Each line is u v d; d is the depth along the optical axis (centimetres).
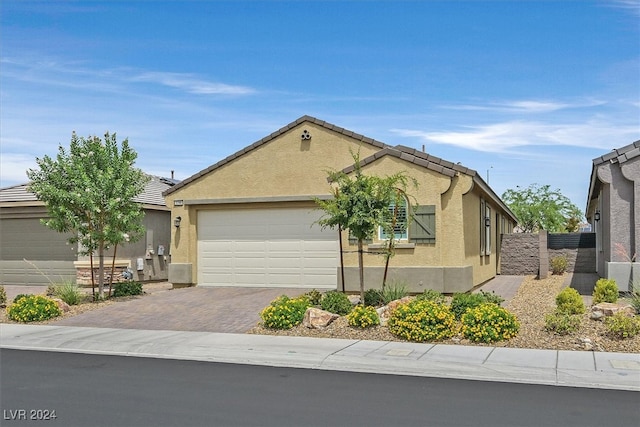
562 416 741
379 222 1439
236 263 2084
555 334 1181
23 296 1617
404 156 1777
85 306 1697
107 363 1077
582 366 982
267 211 2056
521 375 957
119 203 1817
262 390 873
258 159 2061
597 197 2439
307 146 2008
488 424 709
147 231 2552
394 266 1788
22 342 1275
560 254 2783
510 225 3728
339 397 834
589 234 2750
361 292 1487
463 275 1733
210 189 2116
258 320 1444
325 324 1311
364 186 1487
